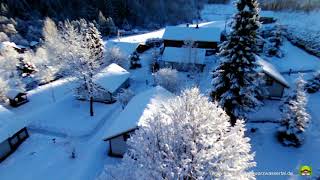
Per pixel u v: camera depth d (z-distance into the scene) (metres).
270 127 29.09
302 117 25.17
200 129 12.02
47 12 96.31
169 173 11.40
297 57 53.16
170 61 52.41
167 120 13.63
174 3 116.19
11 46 70.81
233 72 24.59
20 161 28.59
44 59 57.88
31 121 37.03
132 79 50.31
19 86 45.22
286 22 77.62
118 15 100.12
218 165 11.76
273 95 35.53
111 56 53.66
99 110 39.72
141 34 91.06
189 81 45.53
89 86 37.69
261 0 102.12
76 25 81.19
